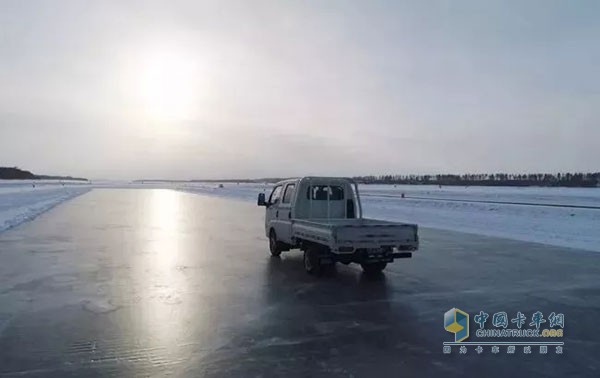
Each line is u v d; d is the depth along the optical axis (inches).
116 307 308.8
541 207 1199.6
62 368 207.2
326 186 499.5
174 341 243.8
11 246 589.9
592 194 2475.4
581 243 641.6
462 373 205.8
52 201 1728.6
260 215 1159.6
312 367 209.9
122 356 222.1
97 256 518.0
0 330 260.7
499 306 317.1
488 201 1620.3
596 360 223.6
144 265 465.4
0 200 1641.2
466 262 493.4
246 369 207.0
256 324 273.7
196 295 343.3
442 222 974.4
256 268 455.2
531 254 548.1
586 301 330.6
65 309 303.4
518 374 205.6
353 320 282.8
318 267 412.5
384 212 1229.1
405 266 470.3
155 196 2415.1
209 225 895.7
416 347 238.1
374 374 203.2
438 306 316.5
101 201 1831.9
